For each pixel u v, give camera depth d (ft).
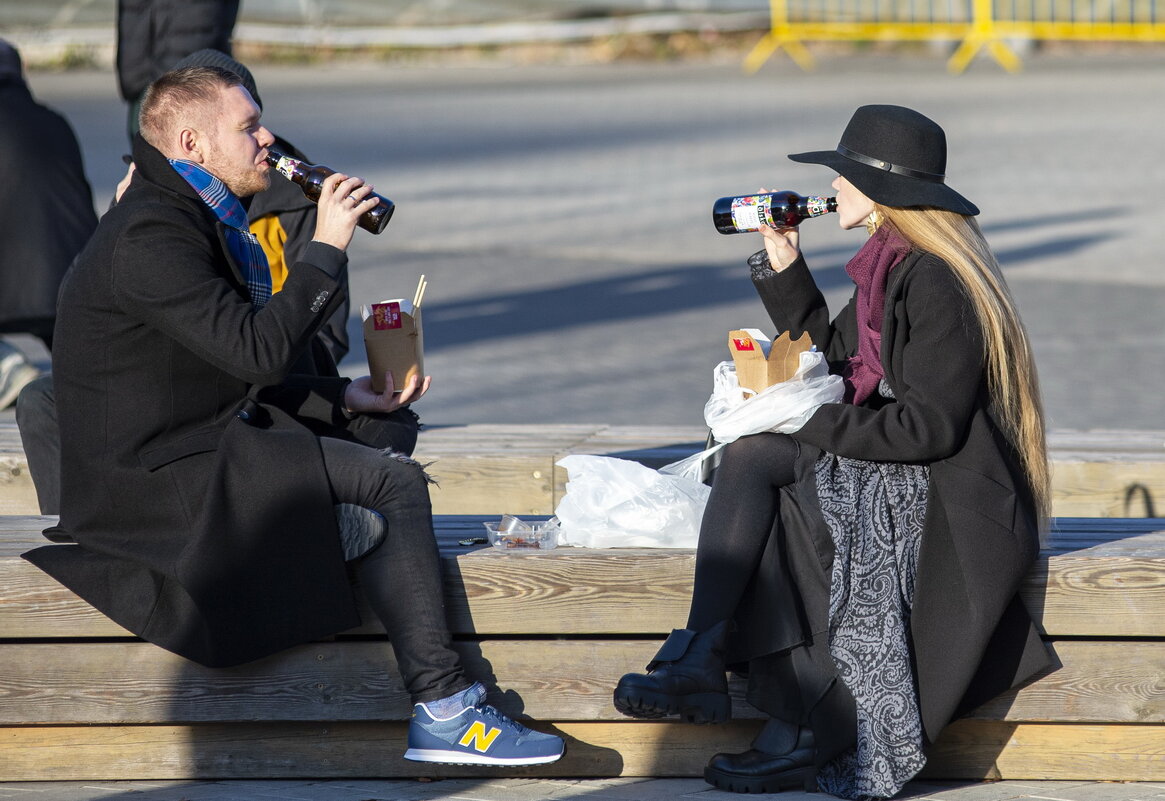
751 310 121.19
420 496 43.01
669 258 143.74
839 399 44.06
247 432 42.37
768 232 48.44
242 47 371.56
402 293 125.80
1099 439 67.82
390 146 219.61
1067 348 104.83
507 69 353.92
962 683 41.78
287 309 41.83
